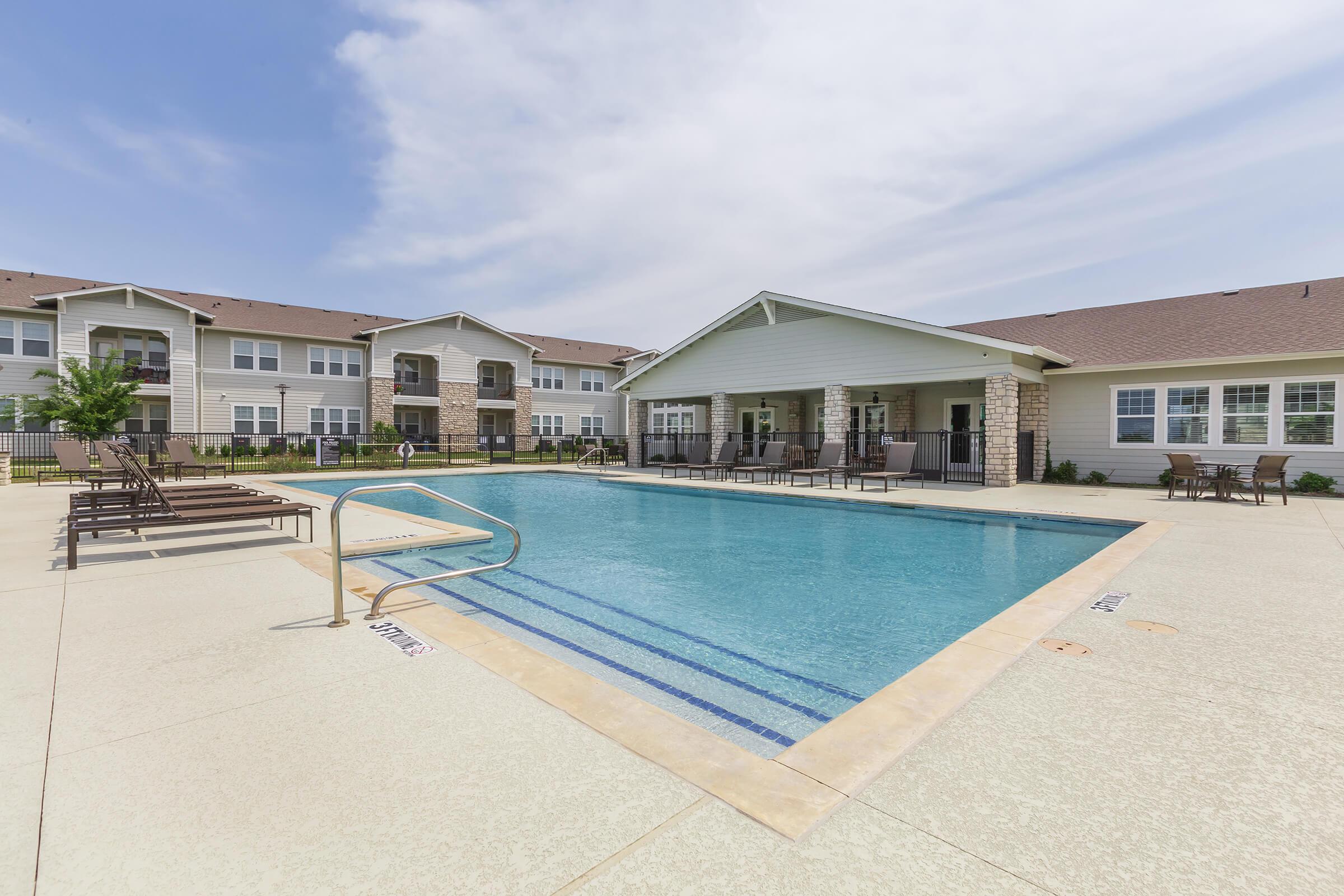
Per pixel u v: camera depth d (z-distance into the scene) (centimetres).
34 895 146
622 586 551
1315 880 151
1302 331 1305
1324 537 679
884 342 1548
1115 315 1745
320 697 264
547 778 201
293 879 153
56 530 721
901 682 279
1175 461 1122
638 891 149
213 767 207
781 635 421
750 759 214
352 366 2880
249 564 537
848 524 943
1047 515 923
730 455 1703
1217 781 199
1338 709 253
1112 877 153
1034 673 292
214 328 2498
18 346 2181
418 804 186
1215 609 398
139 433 2114
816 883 151
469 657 313
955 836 170
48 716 244
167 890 149
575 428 3669
